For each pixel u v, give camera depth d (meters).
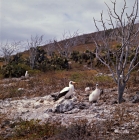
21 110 10.70
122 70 10.66
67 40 47.81
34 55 31.06
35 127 8.06
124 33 10.55
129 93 12.27
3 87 17.61
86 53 34.97
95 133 7.05
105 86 14.63
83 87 14.77
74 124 7.81
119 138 6.70
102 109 9.72
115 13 10.49
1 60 46.06
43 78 20.33
